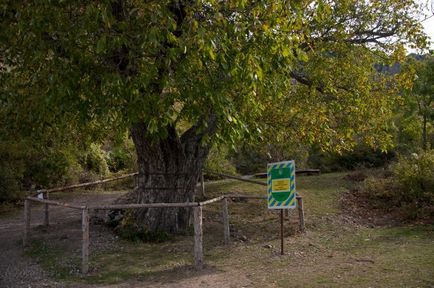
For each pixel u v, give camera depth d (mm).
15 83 8695
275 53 6855
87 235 7168
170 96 6496
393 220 11250
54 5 6512
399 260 7316
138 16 6738
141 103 6621
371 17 11125
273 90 7391
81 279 6820
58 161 18000
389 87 11453
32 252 8500
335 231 10180
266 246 8688
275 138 10047
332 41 10633
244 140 8617
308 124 10039
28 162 17703
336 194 14297
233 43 6688
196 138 9789
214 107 6641
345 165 21422
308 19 9391
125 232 9164
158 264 7500
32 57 7062
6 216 13375
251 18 7031
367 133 11281
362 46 11359
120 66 7445
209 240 9219
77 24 6586
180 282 6531
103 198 16312
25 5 6746
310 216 11625
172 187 9477
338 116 10898
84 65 6762
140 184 9648
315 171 19172
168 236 9195
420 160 12453
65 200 15930
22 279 6938
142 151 9406
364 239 9258
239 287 6215
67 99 6738
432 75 18562
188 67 6449
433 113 19203
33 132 9258
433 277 6238
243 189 15164
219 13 6348
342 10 10641
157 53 6770
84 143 12383
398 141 21094
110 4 6727
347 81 10852
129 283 6566
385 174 16219
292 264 7402
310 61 10492
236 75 6594
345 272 6762
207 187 15703
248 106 7320
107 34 6457
